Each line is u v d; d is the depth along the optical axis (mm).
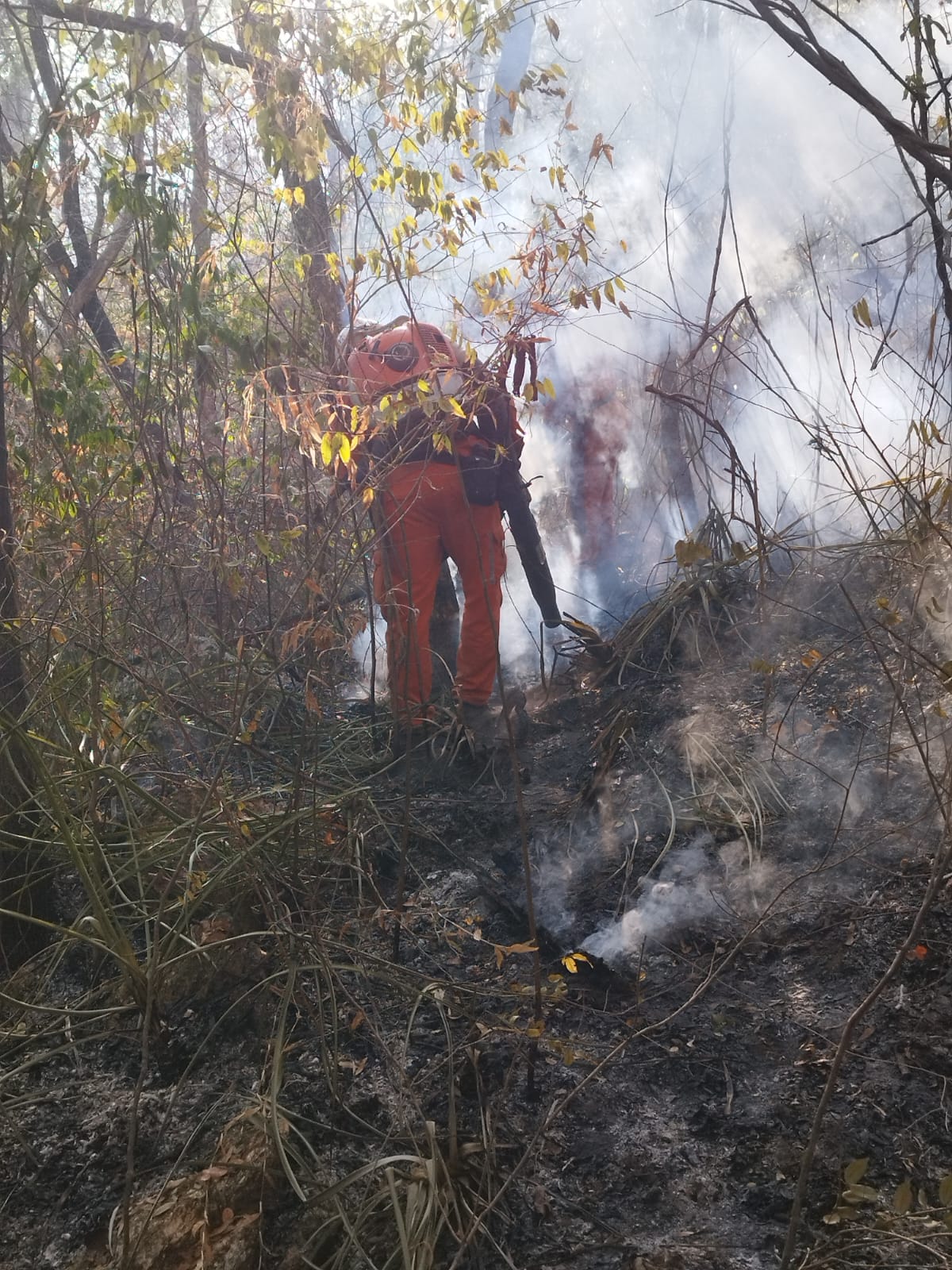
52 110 2729
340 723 3330
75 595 2949
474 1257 1648
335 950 2318
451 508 3045
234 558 3211
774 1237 1652
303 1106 1935
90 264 3936
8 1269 1730
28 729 2521
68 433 2936
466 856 2727
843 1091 1888
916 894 2285
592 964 2271
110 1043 2135
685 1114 1894
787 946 2258
